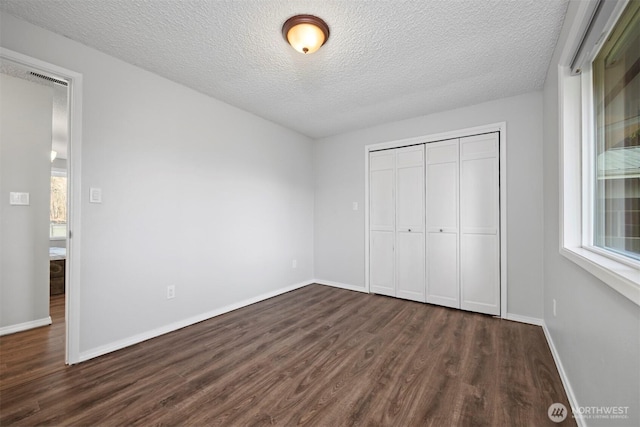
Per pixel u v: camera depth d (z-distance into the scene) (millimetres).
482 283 2963
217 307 2928
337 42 1963
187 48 2064
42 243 2645
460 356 2041
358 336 2398
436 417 1432
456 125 3141
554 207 2076
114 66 2170
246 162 3277
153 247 2410
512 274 2795
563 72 1734
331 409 1492
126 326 2225
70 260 1959
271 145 3619
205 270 2824
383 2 1593
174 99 2564
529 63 2219
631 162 1136
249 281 3301
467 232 3061
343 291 3877
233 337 2387
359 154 3916
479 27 1806
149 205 2387
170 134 2537
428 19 1732
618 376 980
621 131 1236
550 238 2240
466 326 2615
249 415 1446
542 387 1666
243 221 3238
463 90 2703
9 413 1449
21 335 2412
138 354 2090
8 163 2480
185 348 2186
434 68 2312
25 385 1691
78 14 1715
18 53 1744
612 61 1326
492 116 2922
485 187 2959
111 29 1854
